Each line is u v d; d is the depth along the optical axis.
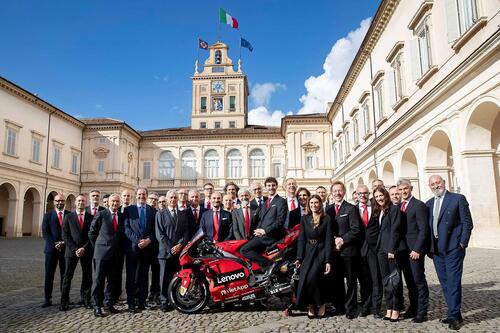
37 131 33.53
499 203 13.98
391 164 21.97
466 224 5.65
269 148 46.12
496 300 6.84
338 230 6.52
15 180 30.45
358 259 6.59
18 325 6.02
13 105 30.48
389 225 6.14
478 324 5.55
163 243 7.12
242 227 7.57
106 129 41.56
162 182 46.22
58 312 6.92
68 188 38.72
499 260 11.20
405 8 19.34
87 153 41.44
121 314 6.74
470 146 13.90
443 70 15.45
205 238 7.24
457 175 14.61
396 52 20.31
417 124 18.11
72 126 39.75
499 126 14.22
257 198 8.37
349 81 31.27
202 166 46.09
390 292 6.01
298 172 40.81
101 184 40.78
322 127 41.53
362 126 27.70
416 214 6.01
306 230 6.50
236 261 6.84
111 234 6.98
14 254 17.92
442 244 5.74
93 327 5.88
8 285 9.76
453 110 14.72
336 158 38.94
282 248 6.91
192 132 46.97
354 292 6.31
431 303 6.94
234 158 46.44
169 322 6.12
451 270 5.61
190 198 8.35
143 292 7.20
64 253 7.63
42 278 10.88
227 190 8.02
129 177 43.91
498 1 11.84
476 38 13.05
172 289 6.80
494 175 13.79
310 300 6.25
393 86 21.14
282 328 5.65
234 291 6.71
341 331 5.47
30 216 36.34
